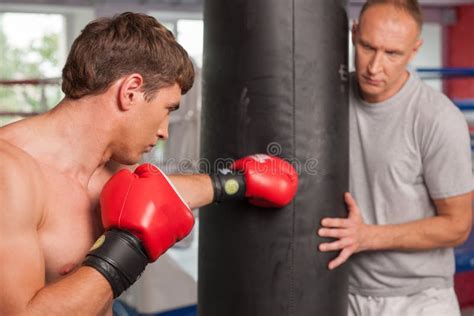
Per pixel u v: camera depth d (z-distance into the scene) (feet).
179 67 3.59
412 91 5.38
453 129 5.21
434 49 26.32
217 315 4.79
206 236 4.86
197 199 4.23
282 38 4.39
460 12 25.53
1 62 20.80
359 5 22.13
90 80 3.45
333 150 4.68
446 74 12.25
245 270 4.60
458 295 13.20
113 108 3.51
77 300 3.08
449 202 5.34
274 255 4.56
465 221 5.42
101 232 3.78
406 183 5.49
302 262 4.61
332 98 4.62
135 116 3.53
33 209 3.18
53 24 21.02
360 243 5.01
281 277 4.58
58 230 3.51
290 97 4.44
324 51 4.52
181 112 10.73
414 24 5.02
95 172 3.95
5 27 20.65
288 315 4.60
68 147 3.60
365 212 5.70
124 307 8.61
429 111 5.25
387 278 5.72
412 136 5.36
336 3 4.58
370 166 5.58
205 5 4.73
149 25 3.55
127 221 3.33
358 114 5.61
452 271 5.87
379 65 5.04
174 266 8.29
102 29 3.48
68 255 3.56
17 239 3.05
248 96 4.47
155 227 3.36
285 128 4.47
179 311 8.43
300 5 4.40
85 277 3.16
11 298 3.00
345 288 4.96
